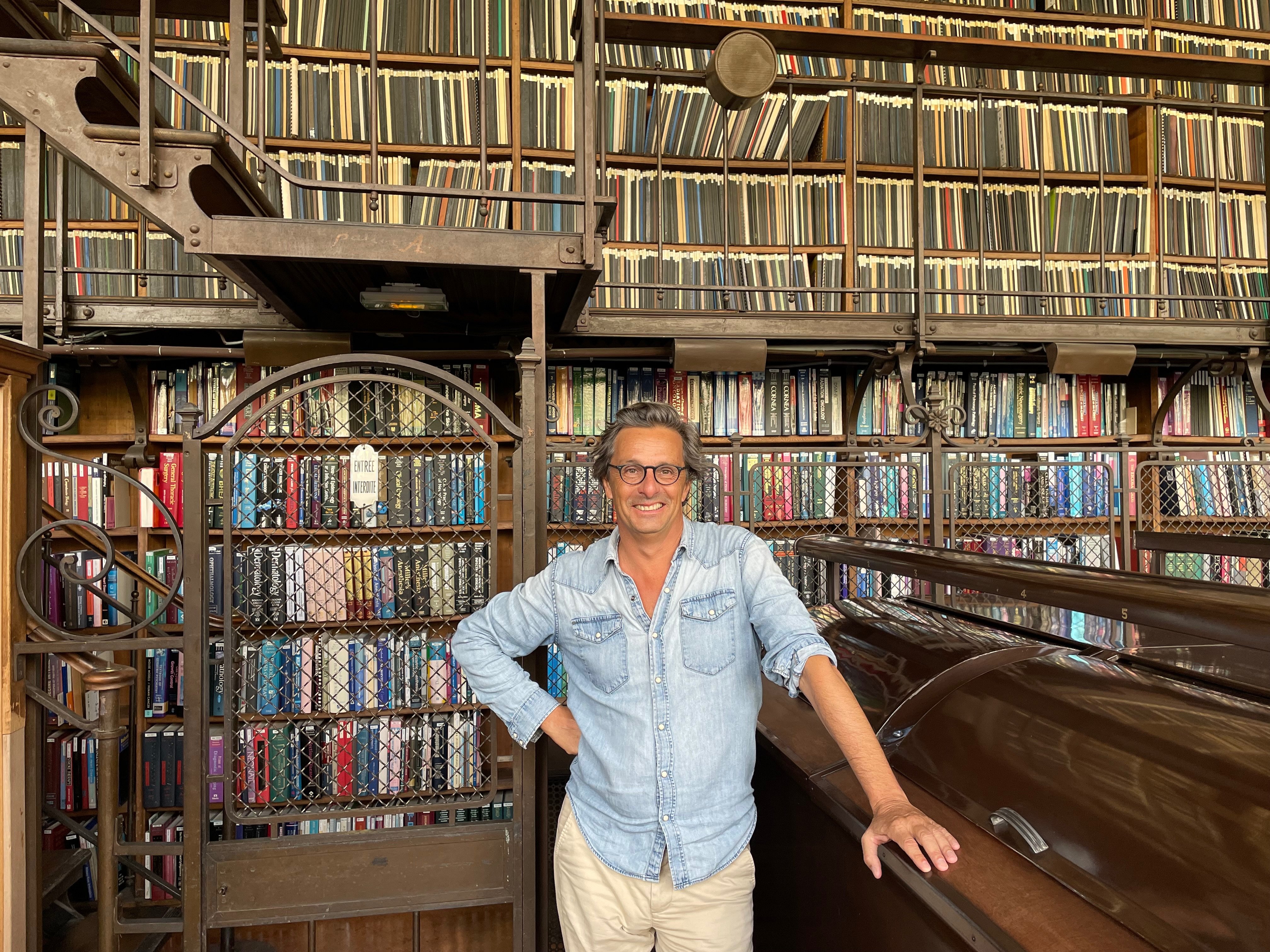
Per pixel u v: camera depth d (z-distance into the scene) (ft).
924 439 10.07
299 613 9.51
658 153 10.47
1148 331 10.34
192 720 5.17
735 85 8.07
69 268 9.05
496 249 6.21
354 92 10.55
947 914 2.65
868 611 6.06
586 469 10.61
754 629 4.10
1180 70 8.92
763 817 5.07
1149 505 11.94
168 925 5.17
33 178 5.68
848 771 4.01
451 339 10.36
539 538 5.81
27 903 5.36
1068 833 2.78
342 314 8.91
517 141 10.80
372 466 5.85
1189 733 2.77
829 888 3.98
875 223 11.47
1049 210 11.97
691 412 10.99
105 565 5.48
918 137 9.96
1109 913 2.41
